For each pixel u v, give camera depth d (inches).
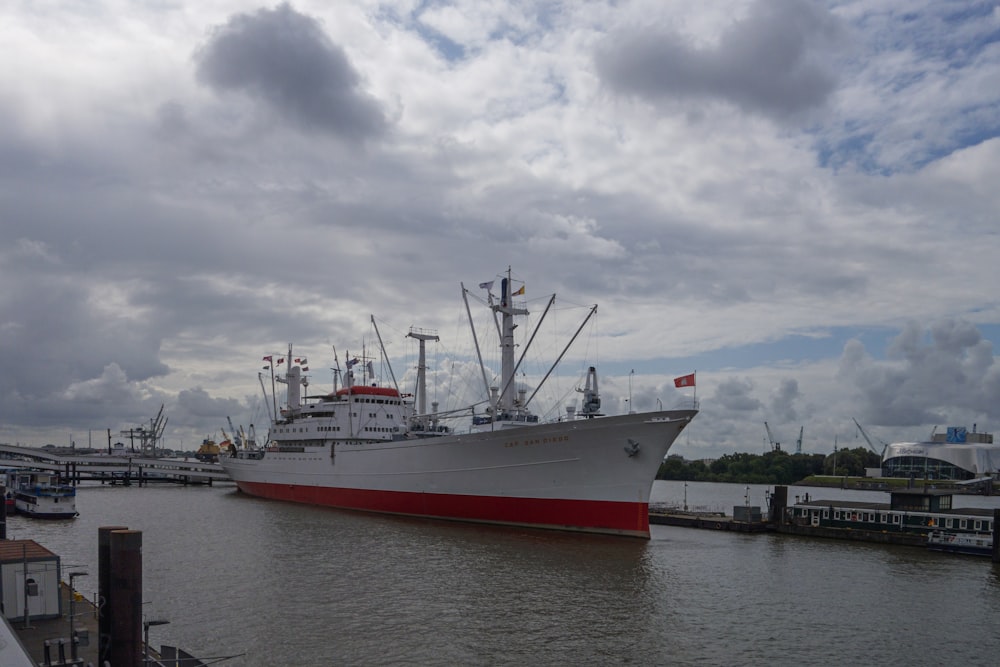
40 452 5703.7
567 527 2672.2
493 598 1750.7
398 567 2084.2
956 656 1407.5
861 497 6446.9
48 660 1001.5
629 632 1507.1
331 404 4087.1
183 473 6048.2
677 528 3270.2
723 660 1355.8
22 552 1325.0
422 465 3134.8
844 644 1465.3
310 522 3058.6
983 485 7037.4
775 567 2239.2
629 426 2472.9
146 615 1544.0
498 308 3161.9
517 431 2738.7
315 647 1384.1
